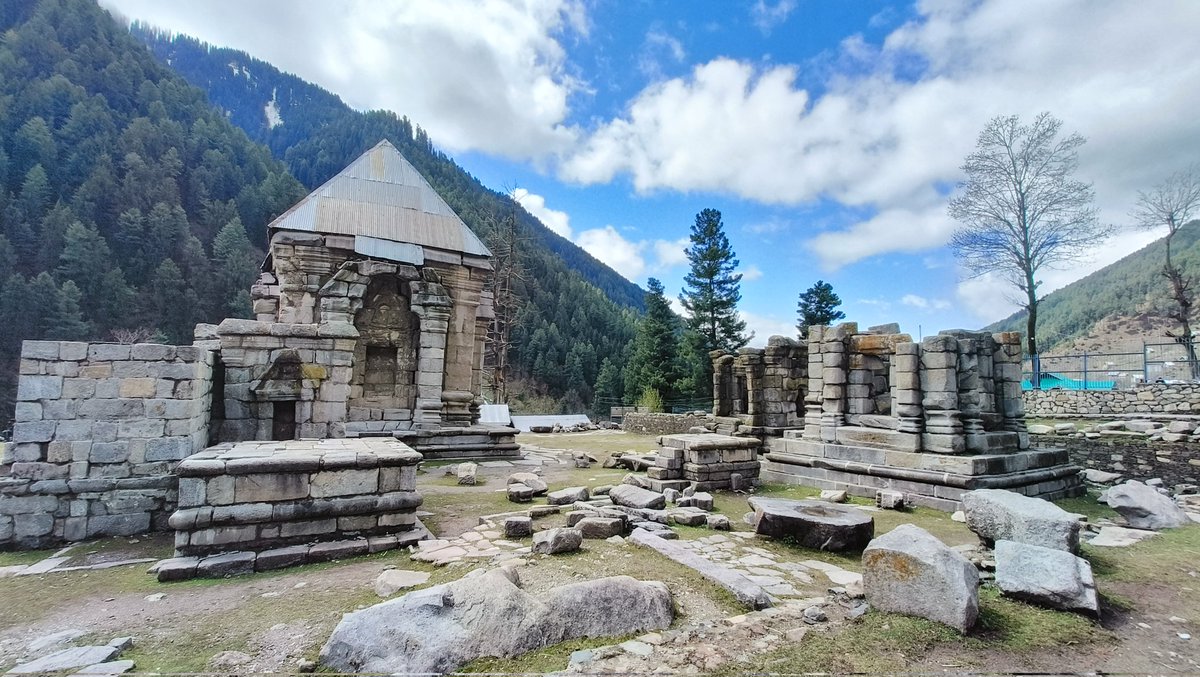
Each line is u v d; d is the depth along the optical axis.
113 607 4.40
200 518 5.36
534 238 106.81
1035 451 9.77
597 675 3.21
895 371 10.00
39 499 6.44
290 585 4.86
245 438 9.31
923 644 3.73
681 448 10.28
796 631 3.86
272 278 17.53
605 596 3.88
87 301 56.06
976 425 9.31
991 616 4.17
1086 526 7.14
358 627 3.41
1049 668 3.53
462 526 6.93
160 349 7.12
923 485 8.86
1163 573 5.28
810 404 11.52
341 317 13.38
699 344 43.28
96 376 6.83
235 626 3.98
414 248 14.84
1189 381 16.83
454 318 15.55
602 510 7.01
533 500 8.60
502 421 24.17
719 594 4.55
